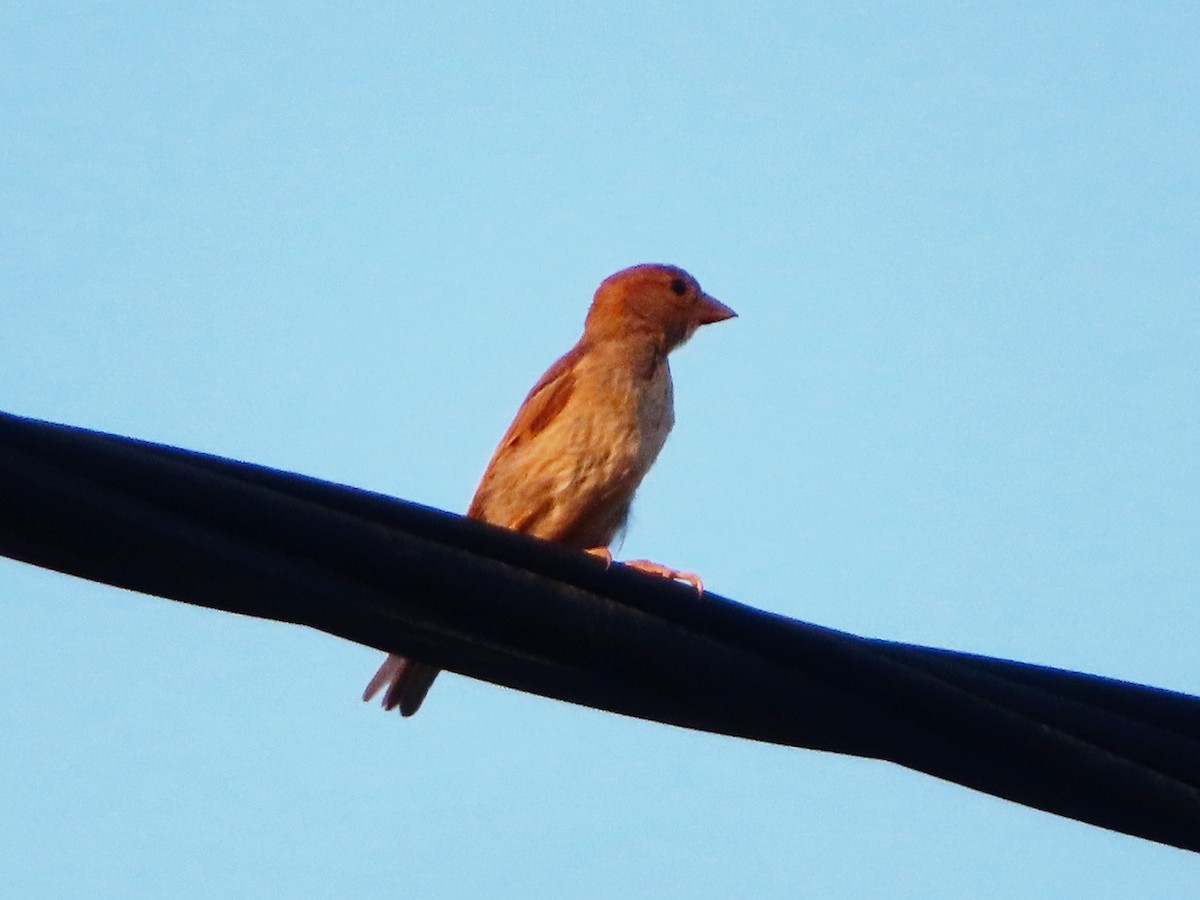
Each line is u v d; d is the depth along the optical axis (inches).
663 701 418.6
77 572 373.1
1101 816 430.9
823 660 415.2
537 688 415.2
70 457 365.1
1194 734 431.8
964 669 426.9
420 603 397.4
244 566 380.2
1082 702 429.7
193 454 377.4
